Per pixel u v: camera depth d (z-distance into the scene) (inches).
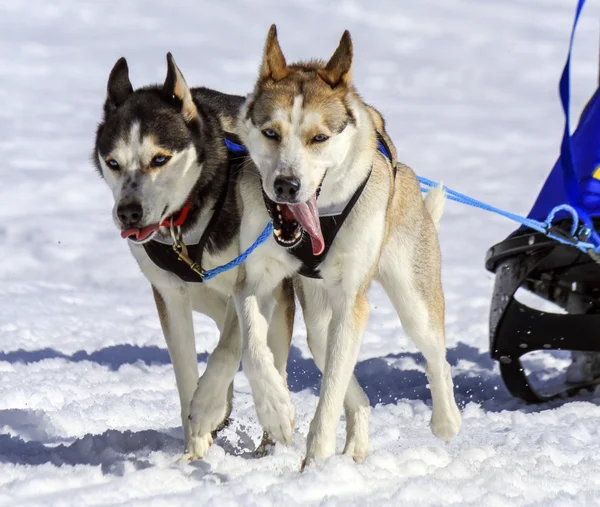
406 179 303.9
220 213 284.0
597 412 331.9
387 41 1796.3
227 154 289.0
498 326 350.3
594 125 358.6
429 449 266.7
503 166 955.3
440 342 305.9
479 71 1563.7
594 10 2094.0
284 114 257.1
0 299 538.3
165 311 289.1
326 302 297.7
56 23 1902.1
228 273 286.8
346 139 260.7
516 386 357.7
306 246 261.6
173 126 276.2
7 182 852.0
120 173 273.4
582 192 340.5
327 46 1724.9
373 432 310.2
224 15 2011.6
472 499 225.6
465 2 2155.5
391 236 296.8
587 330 346.9
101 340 455.8
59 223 724.0
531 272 385.4
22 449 269.7
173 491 229.1
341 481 230.1
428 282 305.3
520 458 264.4
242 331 259.9
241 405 352.2
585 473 250.7
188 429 277.7
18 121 1167.0
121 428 311.9
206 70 1472.7
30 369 394.9
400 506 216.1
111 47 1707.7
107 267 624.4
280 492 219.8
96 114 1232.8
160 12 2020.2
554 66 1596.9
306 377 402.0
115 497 220.2
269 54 272.2
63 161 955.3
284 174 250.1
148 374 396.5
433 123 1179.3
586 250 327.3
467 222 742.5
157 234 280.1
